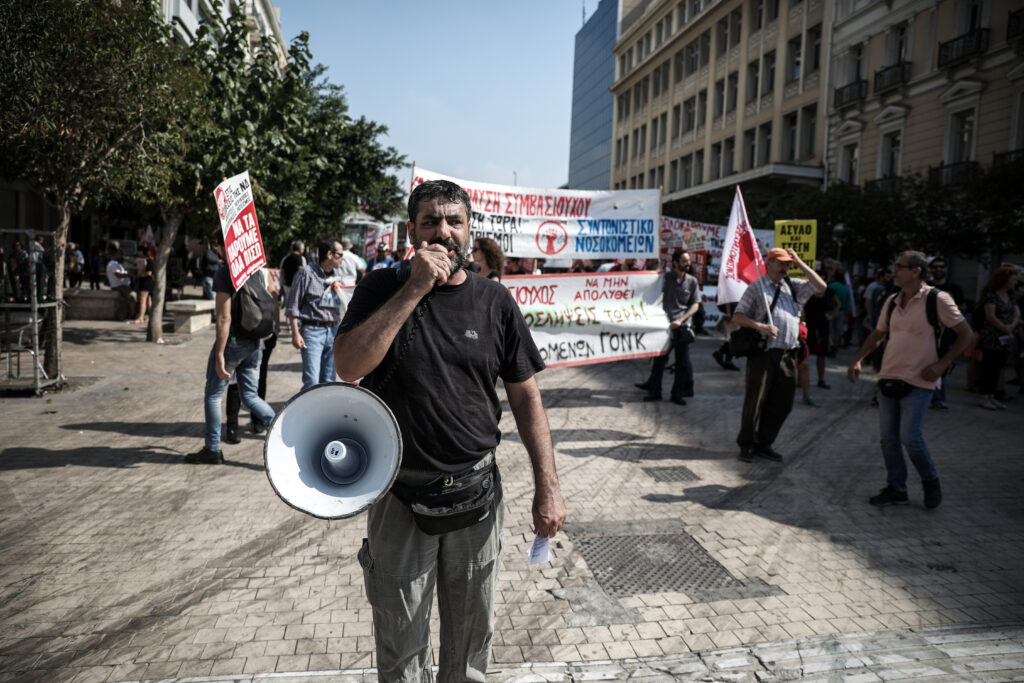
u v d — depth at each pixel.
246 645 2.91
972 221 16.98
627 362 12.38
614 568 3.79
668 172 49.78
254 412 6.00
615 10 66.38
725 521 4.54
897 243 18.67
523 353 2.06
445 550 2.02
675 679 2.72
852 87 28.78
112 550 3.83
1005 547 4.19
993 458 6.29
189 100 9.51
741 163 39.09
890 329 4.89
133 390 8.35
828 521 4.58
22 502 4.52
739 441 6.07
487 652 2.16
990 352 8.80
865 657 2.89
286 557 3.80
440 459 1.92
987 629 3.19
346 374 1.82
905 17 25.98
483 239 6.66
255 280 5.60
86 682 2.62
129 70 8.29
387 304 1.77
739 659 2.88
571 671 2.77
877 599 3.48
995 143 22.03
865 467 5.89
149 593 3.36
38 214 25.09
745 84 38.78
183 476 5.13
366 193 24.30
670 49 49.25
